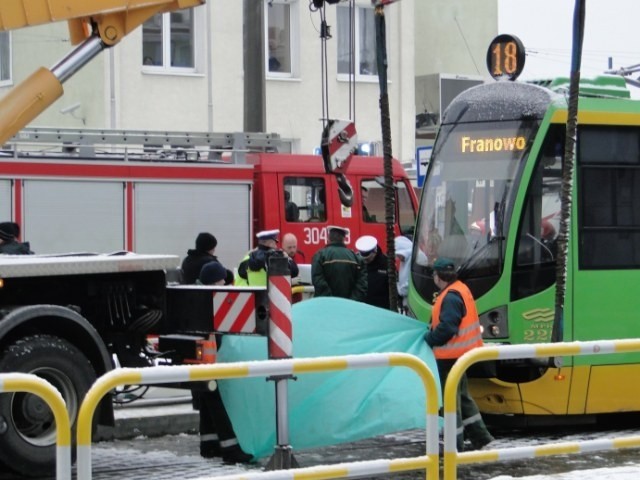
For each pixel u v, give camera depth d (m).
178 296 11.52
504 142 14.08
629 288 14.06
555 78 14.58
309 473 8.23
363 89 35.03
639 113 14.28
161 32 31.89
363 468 8.51
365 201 24.42
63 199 21.03
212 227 22.59
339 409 11.22
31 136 20.91
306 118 33.97
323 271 15.74
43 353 10.51
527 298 13.66
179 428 14.02
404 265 16.98
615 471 10.57
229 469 11.24
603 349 9.33
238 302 11.09
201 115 32.34
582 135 13.94
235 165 22.81
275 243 16.42
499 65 14.87
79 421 7.51
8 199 20.55
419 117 37.56
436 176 14.71
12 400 10.37
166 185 22.09
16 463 10.32
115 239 21.53
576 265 13.75
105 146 22.12
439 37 38.25
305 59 33.94
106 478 10.96
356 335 11.84
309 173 23.78
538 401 13.47
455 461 8.90
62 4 11.73
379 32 15.98
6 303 10.86
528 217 13.74
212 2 32.25
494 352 8.98
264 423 11.23
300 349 11.64
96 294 11.46
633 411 14.12
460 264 14.07
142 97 31.47
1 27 11.63
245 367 8.05
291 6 33.84
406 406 11.30
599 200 13.97
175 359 11.47
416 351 11.95
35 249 20.75
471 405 11.95
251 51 22.47
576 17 13.45
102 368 10.99
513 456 9.16
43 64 31.75
